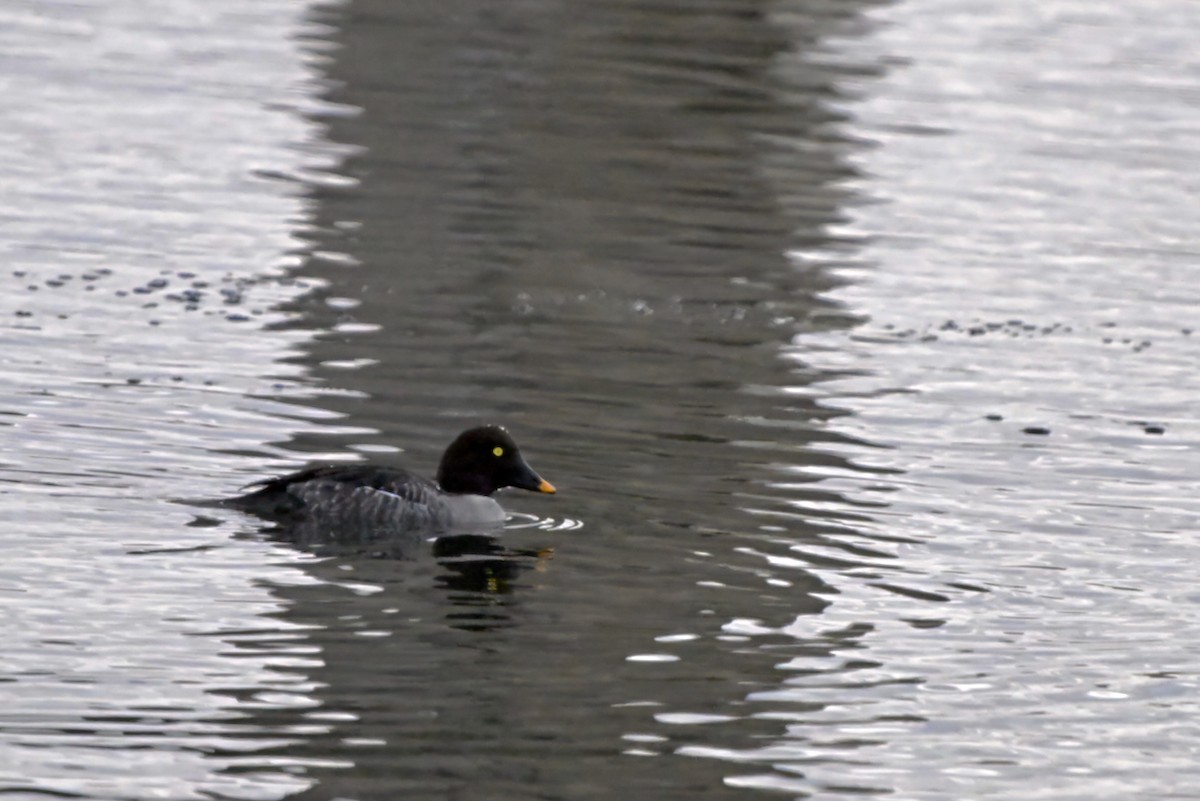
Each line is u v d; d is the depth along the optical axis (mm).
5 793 9391
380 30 33531
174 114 27953
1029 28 38656
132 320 19016
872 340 20406
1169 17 40562
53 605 11797
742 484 15352
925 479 15789
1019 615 12711
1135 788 10227
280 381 17391
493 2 35312
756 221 24797
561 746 10312
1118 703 11328
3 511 13422
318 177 25203
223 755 9945
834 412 17703
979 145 29688
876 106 31375
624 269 22328
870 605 12766
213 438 15609
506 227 23594
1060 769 10398
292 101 28984
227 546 13133
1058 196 27266
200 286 20422
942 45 36375
